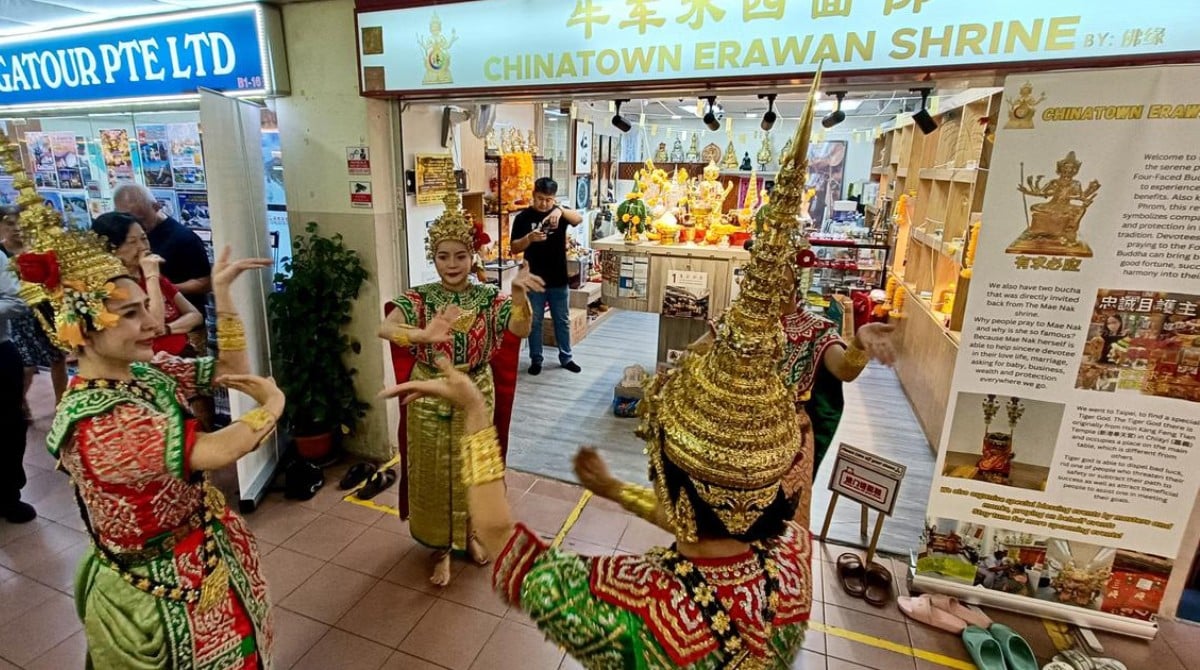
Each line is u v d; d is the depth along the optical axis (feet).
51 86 11.50
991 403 6.96
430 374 7.33
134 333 4.18
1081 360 6.53
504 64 8.38
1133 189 5.97
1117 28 5.82
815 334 6.88
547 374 15.72
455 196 7.53
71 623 7.11
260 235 9.87
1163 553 6.94
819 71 2.39
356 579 7.99
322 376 10.37
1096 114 5.91
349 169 9.79
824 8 6.72
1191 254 5.97
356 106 9.46
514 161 16.47
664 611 2.59
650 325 20.76
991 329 6.71
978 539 7.53
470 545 8.32
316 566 8.23
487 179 15.43
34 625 7.07
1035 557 7.41
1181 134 5.74
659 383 3.04
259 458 9.75
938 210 14.58
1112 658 7.04
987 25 6.18
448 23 8.50
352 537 8.89
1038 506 7.16
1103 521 7.00
